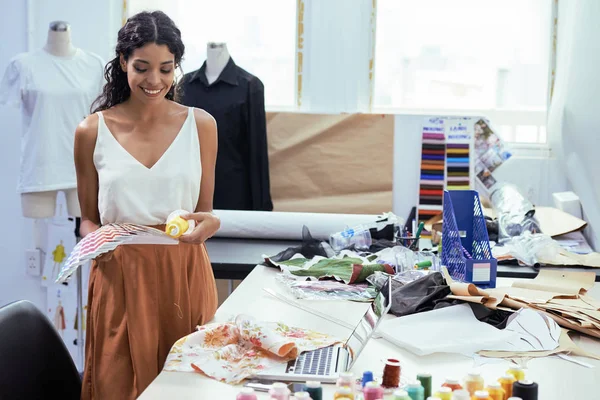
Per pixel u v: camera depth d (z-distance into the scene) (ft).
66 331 14.10
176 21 13.96
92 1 13.66
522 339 6.33
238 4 13.91
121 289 6.81
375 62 13.82
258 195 12.86
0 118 13.97
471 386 4.89
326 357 5.69
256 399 4.63
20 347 6.05
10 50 13.89
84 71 12.60
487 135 13.15
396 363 5.26
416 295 7.42
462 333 6.40
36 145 12.32
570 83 12.62
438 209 13.15
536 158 13.21
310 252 9.84
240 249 11.25
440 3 13.75
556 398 5.19
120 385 6.80
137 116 7.04
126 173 6.81
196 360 5.62
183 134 7.04
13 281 14.34
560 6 13.43
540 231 11.60
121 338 6.79
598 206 12.35
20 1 13.78
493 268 8.30
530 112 13.76
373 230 10.91
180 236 6.42
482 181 13.21
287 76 13.99
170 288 6.85
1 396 5.65
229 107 12.74
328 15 13.42
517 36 13.73
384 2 13.74
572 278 8.50
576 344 6.45
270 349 5.62
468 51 13.84
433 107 13.98
